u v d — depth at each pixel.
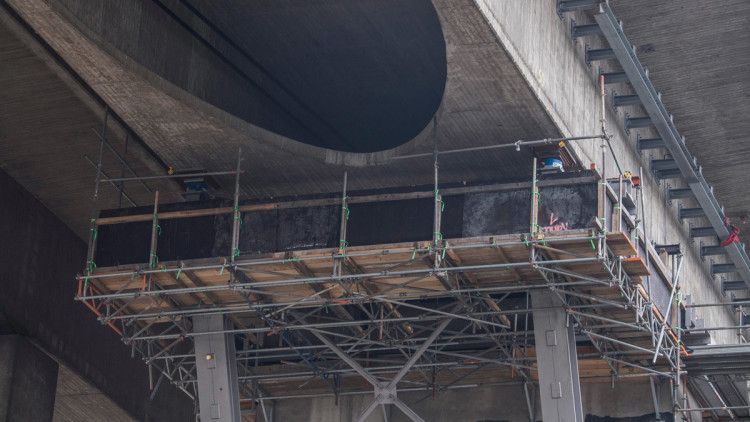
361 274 85.62
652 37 106.88
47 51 84.44
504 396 101.50
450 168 94.44
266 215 87.94
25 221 103.56
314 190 98.38
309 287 88.25
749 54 107.44
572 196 81.56
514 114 86.25
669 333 95.38
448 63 81.06
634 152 112.31
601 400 99.62
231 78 99.44
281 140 91.00
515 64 80.06
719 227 127.00
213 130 88.69
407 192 85.81
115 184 101.44
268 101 105.31
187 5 93.25
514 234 81.44
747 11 102.00
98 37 79.31
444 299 102.19
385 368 98.38
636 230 86.50
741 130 118.25
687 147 122.44
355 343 92.75
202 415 90.19
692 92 113.88
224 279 88.50
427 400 103.38
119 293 90.56
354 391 104.94
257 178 96.50
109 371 113.50
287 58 101.81
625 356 97.50
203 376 90.81
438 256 82.25
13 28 81.88
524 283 86.62
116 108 86.88
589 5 91.12
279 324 94.81
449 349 100.94
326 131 113.12
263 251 86.81
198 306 91.44
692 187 119.00
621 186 83.12
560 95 89.56
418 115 108.94
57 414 119.19
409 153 91.62
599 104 101.12
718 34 105.50
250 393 104.75
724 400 112.75
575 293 83.44
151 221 89.88
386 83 104.31
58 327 106.56
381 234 84.88
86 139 96.31
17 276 101.69
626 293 85.62
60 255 108.19
